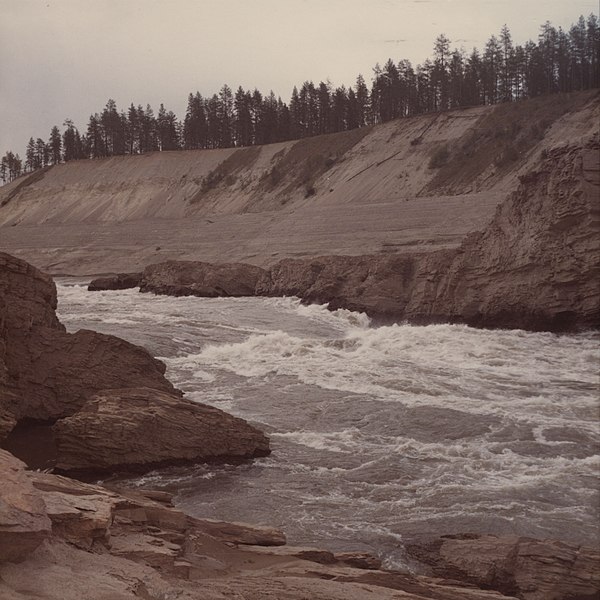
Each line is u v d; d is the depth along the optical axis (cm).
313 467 1795
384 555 1309
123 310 4653
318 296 5091
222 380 2678
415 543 1364
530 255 4041
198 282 6022
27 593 660
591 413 2319
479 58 13675
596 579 1197
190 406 1850
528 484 1684
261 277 5906
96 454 1686
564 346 3550
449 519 1476
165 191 12912
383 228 7412
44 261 9494
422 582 1128
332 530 1419
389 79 14362
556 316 3903
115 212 12700
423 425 2153
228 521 1451
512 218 4291
